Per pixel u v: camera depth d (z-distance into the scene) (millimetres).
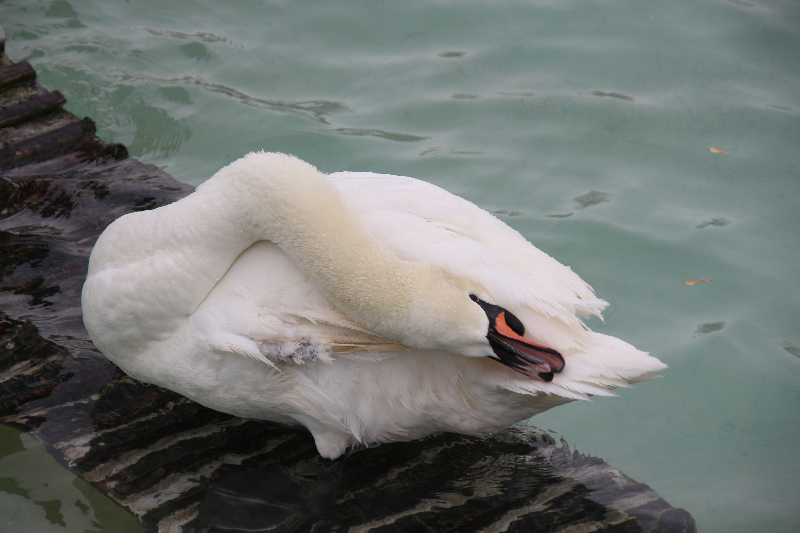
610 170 7984
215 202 4836
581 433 5824
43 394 5785
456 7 10234
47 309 6480
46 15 10297
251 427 5691
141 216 5168
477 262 4629
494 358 4660
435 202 5152
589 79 9062
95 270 5234
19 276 6727
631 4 10117
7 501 4988
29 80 8688
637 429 5812
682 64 9180
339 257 4566
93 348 6219
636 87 8930
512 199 7684
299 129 8594
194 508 4984
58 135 8391
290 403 5035
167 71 9508
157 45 9867
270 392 4992
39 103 8523
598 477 5414
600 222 7398
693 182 7801
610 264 7016
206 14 10367
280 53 9695
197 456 5406
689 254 7062
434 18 10117
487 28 9914
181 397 5891
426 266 4547
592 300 4934
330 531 4867
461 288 4547
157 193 7859
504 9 10180
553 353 4324
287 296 4844
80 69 9484
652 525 4992
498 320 4410
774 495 5223
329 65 9500
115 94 9203
